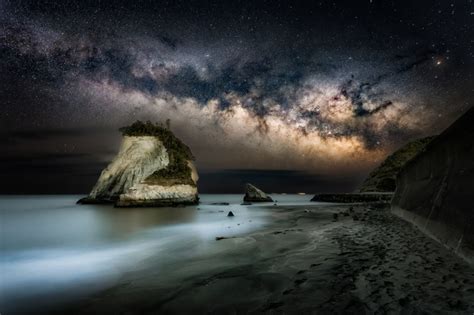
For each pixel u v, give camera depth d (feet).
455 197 28.19
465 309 14.58
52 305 20.89
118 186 135.64
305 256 28.50
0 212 114.11
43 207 145.38
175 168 134.82
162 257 34.30
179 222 72.84
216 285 21.97
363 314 15.15
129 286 23.77
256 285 21.44
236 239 41.45
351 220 57.47
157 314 18.20
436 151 38.32
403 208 56.08
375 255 26.71
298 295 18.51
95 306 20.35
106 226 68.08
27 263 33.91
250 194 173.37
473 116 26.66
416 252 26.43
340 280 20.54
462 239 23.82
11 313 19.71
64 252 40.29
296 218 70.95
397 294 17.06
